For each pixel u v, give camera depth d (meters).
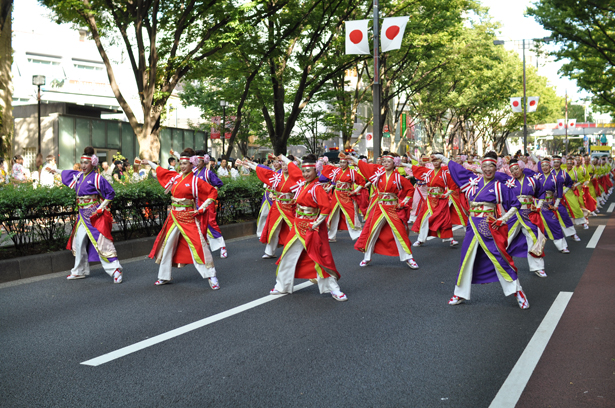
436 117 37.81
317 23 16.94
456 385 3.88
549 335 4.99
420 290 6.89
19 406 3.62
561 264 8.59
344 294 6.48
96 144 23.94
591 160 18.50
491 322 5.44
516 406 3.54
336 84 24.58
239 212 13.09
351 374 4.10
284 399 3.67
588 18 20.69
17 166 12.44
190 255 7.15
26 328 5.37
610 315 5.63
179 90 39.19
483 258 6.08
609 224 13.72
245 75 17.45
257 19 14.96
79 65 38.16
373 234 8.51
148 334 5.14
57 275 8.03
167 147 28.03
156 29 14.62
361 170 8.59
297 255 6.54
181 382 3.98
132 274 8.06
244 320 5.56
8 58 12.39
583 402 3.58
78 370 4.24
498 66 34.06
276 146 19.31
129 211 9.95
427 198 10.74
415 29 21.25
